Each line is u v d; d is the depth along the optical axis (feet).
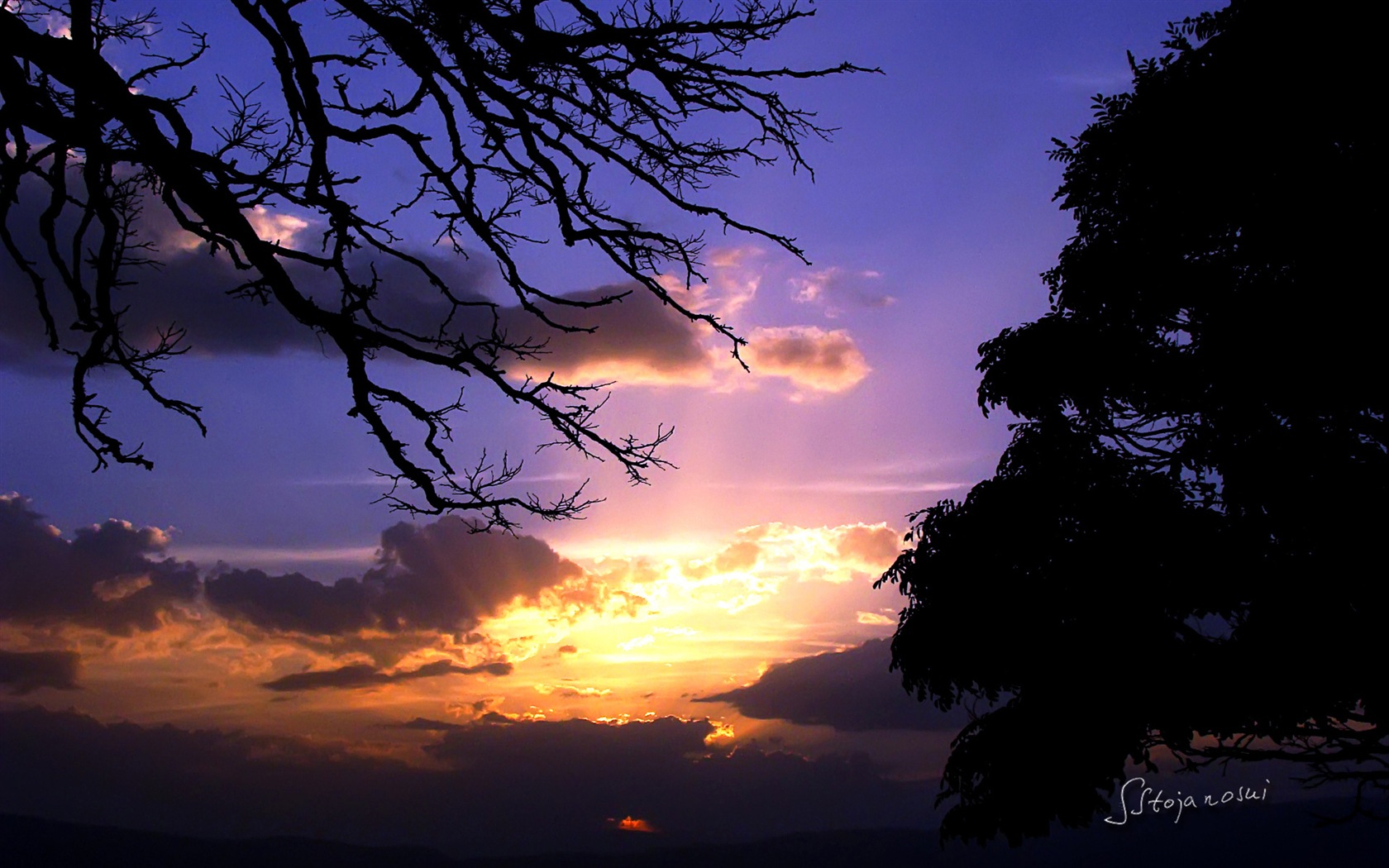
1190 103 34.27
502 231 17.24
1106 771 35.86
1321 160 32.73
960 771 39.24
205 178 14.15
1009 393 40.04
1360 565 31.32
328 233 16.12
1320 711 31.96
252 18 13.97
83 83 13.10
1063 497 37.81
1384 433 33.17
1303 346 32.35
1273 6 32.81
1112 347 37.50
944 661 38.58
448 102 15.74
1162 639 34.78
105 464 16.21
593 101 16.70
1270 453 32.99
